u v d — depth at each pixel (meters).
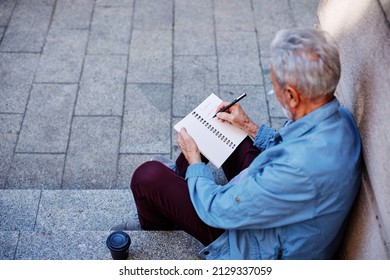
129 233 2.49
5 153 3.46
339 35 2.34
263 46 4.30
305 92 1.75
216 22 4.50
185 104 3.83
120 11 4.56
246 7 4.66
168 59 4.15
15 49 4.16
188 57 4.17
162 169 2.31
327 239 1.99
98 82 3.94
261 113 3.79
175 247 2.45
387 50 1.80
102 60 4.11
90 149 3.52
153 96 3.86
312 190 1.78
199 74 4.04
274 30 4.45
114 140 3.58
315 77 1.70
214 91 3.93
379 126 1.80
